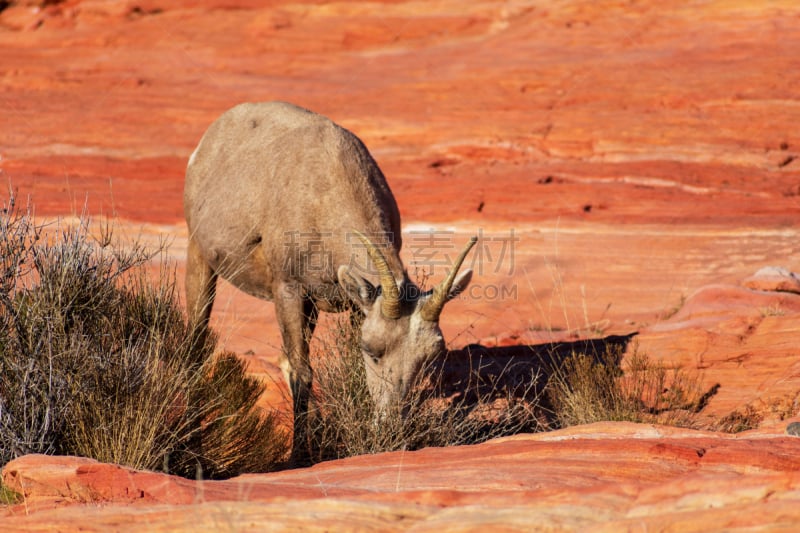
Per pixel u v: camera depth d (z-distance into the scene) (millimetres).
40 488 16594
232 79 114375
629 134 79000
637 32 111938
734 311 34344
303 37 129875
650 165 71750
